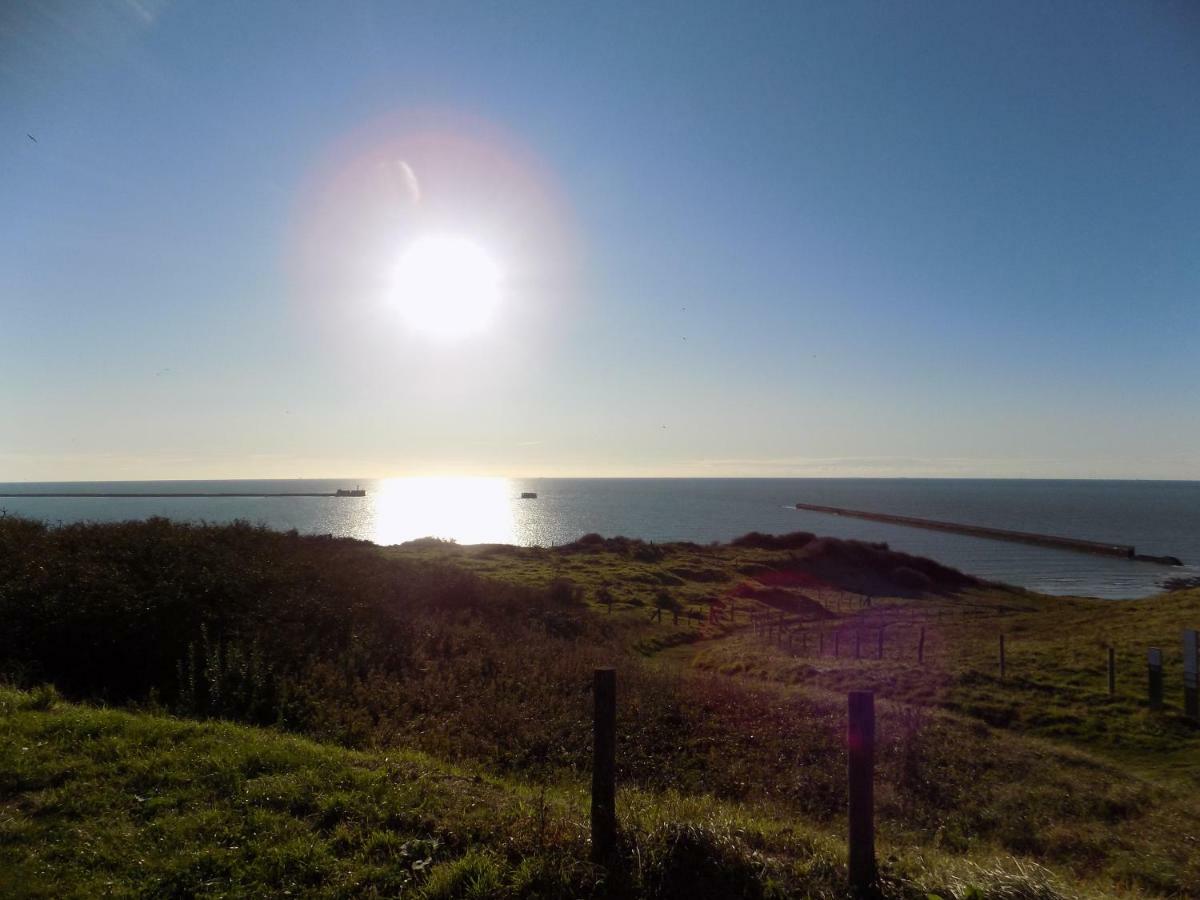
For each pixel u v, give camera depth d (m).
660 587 41.22
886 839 8.88
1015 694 16.05
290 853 5.34
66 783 6.41
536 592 29.94
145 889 4.86
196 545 18.97
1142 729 14.02
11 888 4.75
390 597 20.08
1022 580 63.78
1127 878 8.11
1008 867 6.26
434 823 5.90
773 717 13.34
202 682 12.04
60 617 13.26
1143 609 26.86
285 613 15.70
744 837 6.18
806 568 50.94
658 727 12.59
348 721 11.27
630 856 5.38
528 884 5.04
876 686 16.83
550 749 11.39
